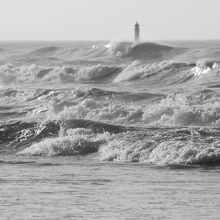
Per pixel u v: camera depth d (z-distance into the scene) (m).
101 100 104.56
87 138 73.44
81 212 45.59
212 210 46.09
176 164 63.22
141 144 68.69
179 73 131.50
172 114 88.38
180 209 46.47
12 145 76.06
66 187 54.41
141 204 48.00
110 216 44.53
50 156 70.81
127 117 89.94
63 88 121.44
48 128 78.56
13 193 51.91
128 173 60.31
